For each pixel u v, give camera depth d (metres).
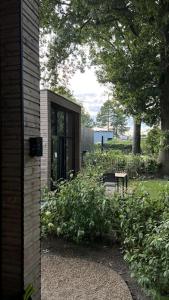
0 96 2.52
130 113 18.67
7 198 2.52
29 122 2.65
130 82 17.27
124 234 5.22
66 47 16.98
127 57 17.73
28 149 2.62
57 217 5.72
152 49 17.22
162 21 14.56
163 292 3.65
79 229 5.43
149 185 10.62
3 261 2.54
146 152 22.81
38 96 2.89
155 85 17.53
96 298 3.70
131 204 5.48
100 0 13.95
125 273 4.48
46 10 15.84
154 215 5.26
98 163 17.19
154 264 3.65
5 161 2.52
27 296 2.48
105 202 5.60
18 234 2.50
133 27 16.86
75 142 14.70
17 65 2.47
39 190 2.90
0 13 2.50
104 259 4.96
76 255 5.10
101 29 16.94
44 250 5.26
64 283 4.10
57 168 12.39
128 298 3.71
